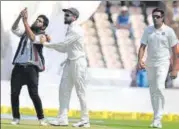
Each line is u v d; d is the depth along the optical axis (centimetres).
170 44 3297
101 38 6169
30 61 3209
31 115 4422
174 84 4872
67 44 3125
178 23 5506
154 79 3319
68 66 3178
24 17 3153
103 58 6038
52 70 4769
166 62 3300
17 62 3222
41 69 3269
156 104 3338
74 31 3125
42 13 4856
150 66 3322
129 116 4559
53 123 3212
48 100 4641
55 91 4634
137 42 6169
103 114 4588
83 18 5003
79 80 3169
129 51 6112
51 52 4753
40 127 3044
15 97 3256
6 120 3725
